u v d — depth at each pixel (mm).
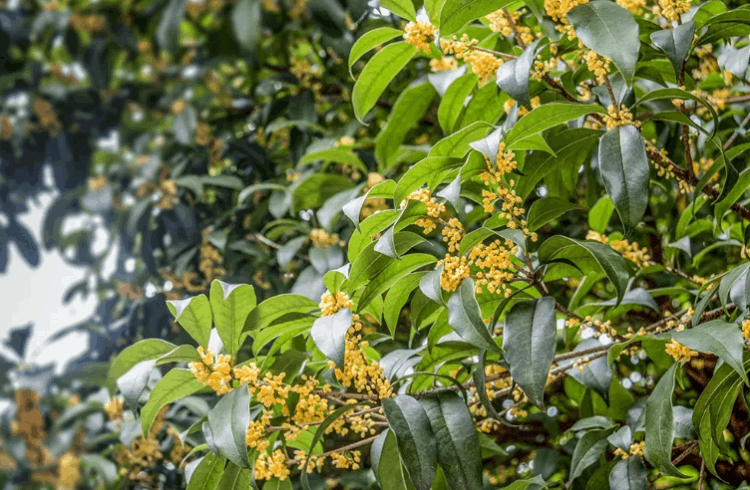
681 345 1762
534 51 1783
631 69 1705
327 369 1841
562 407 2277
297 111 2576
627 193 1729
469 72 1929
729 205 1811
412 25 1813
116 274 2795
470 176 1771
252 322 1785
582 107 1755
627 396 2029
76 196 2801
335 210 2170
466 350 1858
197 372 1741
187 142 2578
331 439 2143
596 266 1814
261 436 1759
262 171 2643
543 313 1725
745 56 1898
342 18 2301
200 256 2627
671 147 2086
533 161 1853
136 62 2918
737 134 1986
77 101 2779
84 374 2539
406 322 2357
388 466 1778
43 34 2900
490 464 2291
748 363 1751
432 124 2436
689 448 1886
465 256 1733
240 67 2975
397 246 1754
